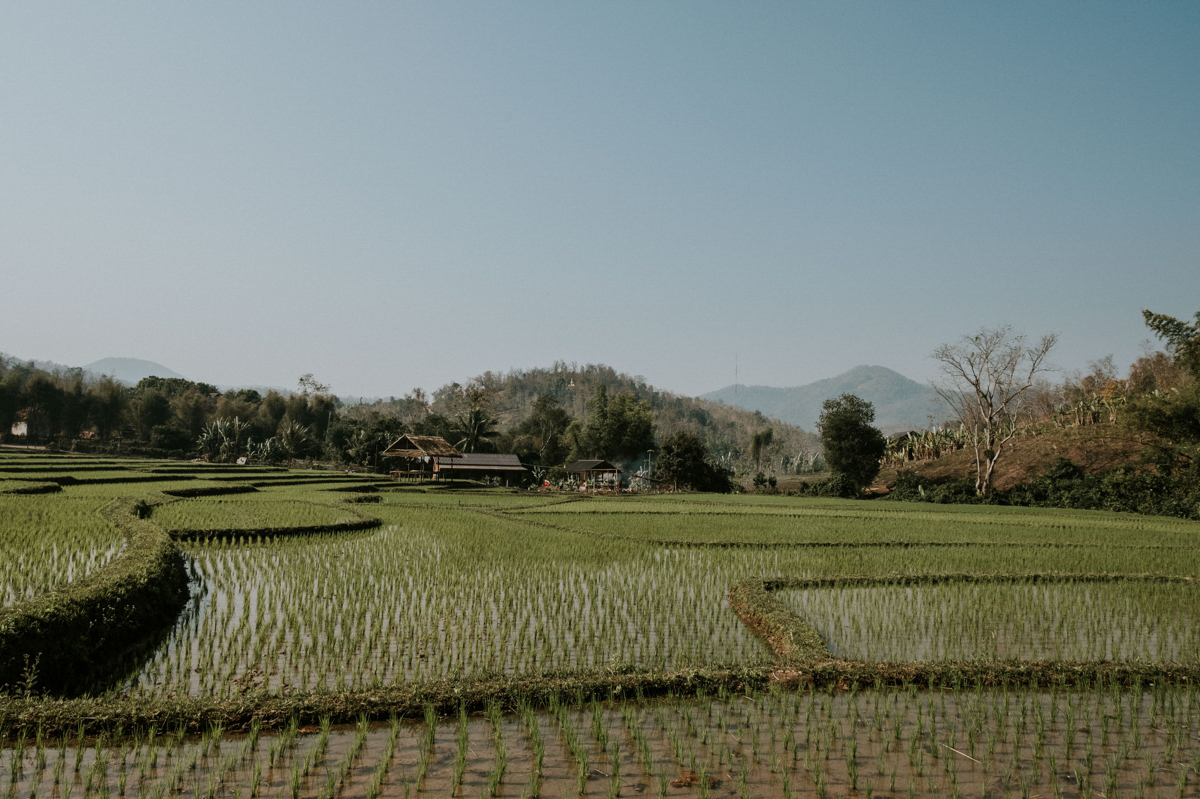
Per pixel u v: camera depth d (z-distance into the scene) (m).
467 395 144.38
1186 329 40.56
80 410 92.50
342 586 15.82
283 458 98.31
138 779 6.86
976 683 9.80
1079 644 12.39
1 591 13.32
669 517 33.84
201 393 118.56
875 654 11.66
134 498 30.59
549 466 99.19
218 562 18.83
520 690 8.82
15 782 6.74
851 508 43.25
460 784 6.88
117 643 11.12
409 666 10.38
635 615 13.91
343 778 6.95
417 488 59.53
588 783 6.98
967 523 32.97
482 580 16.72
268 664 10.45
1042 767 7.55
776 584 16.78
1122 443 60.62
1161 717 8.94
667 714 8.77
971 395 61.06
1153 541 26.77
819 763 7.52
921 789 7.02
